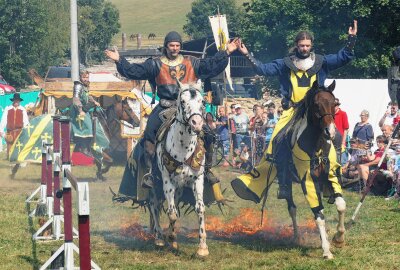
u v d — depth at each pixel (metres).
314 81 8.92
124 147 20.73
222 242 10.05
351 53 9.62
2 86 39.78
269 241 10.15
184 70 9.57
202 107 8.73
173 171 9.00
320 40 30.11
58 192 7.85
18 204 13.47
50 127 17.47
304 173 9.02
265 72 9.68
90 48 88.19
